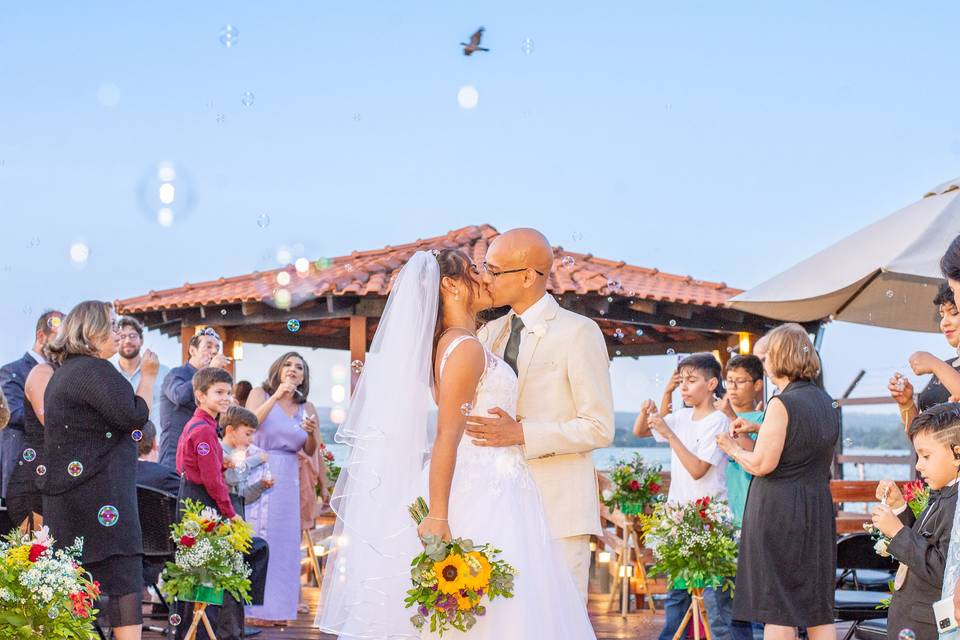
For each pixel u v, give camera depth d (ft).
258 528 18.07
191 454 14.38
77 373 11.52
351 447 9.42
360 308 28.14
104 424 11.62
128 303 31.32
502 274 10.68
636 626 18.67
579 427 9.95
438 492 8.53
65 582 9.15
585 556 10.60
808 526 10.99
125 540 11.59
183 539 13.37
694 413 15.52
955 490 8.96
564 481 10.43
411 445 9.30
